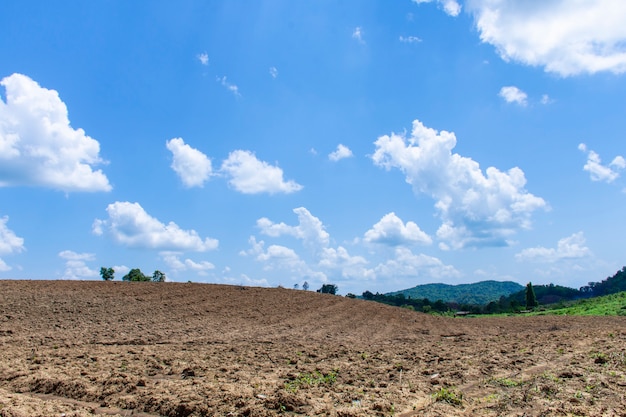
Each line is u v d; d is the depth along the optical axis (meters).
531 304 62.28
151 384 10.39
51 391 10.05
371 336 23.77
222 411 8.30
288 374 11.61
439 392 9.61
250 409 8.22
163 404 8.73
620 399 8.63
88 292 29.09
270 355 15.51
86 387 9.99
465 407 8.55
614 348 14.58
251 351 16.48
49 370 11.84
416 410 8.40
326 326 26.92
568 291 106.50
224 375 11.56
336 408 8.48
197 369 12.34
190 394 9.34
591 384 9.78
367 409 8.39
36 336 18.14
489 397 9.19
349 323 29.02
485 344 18.78
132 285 33.94
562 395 9.03
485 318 37.41
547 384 9.91
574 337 18.98
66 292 28.31
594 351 14.25
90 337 18.64
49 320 21.45
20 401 9.00
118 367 12.50
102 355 14.51
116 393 9.59
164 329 21.66
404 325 30.39
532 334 22.77
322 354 16.11
